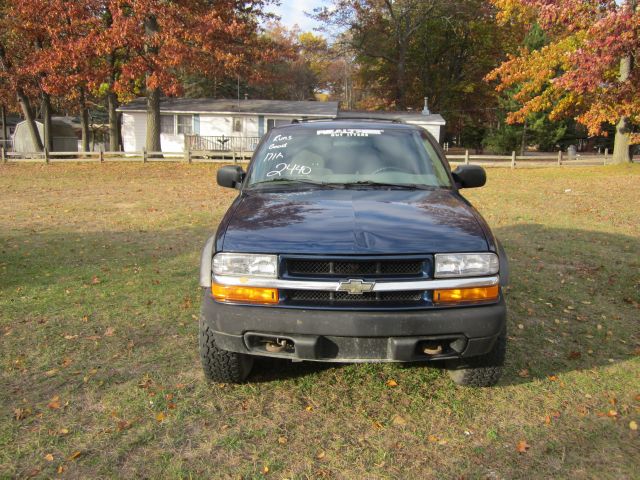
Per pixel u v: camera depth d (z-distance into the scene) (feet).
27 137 123.44
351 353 9.31
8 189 51.29
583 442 9.43
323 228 9.72
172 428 9.77
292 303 9.31
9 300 16.90
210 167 75.92
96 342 13.61
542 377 11.91
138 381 11.53
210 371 10.97
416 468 8.71
